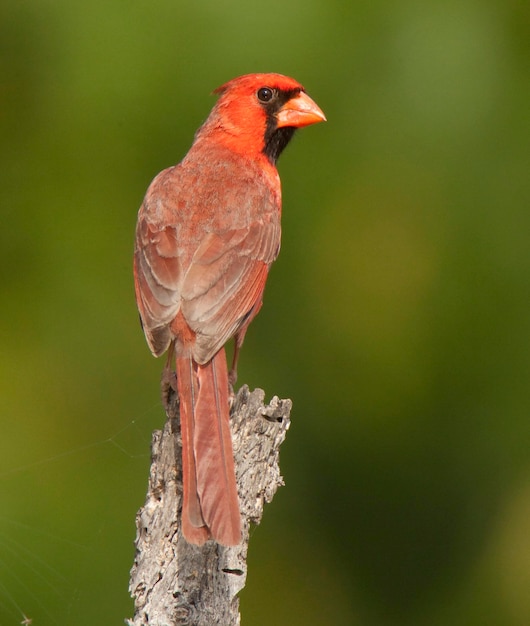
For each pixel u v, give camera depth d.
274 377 12.37
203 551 7.18
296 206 12.52
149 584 7.18
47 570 11.20
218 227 8.74
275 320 12.46
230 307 8.38
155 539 7.27
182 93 12.26
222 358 7.95
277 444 7.66
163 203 8.90
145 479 11.93
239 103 9.60
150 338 8.06
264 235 9.02
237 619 7.22
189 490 7.15
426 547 12.02
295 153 12.53
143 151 12.39
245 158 9.51
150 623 7.10
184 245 8.58
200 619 7.09
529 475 12.01
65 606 11.05
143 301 8.33
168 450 7.50
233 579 7.23
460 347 12.21
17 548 11.27
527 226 12.39
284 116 9.60
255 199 9.09
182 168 9.31
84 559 11.30
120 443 12.09
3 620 10.95
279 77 9.63
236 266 8.61
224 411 7.57
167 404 8.26
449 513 12.04
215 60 12.26
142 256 8.60
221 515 7.03
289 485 12.11
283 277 12.48
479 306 12.27
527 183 12.46
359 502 12.07
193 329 8.04
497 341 12.20
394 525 12.05
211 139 9.66
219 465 7.25
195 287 8.26
